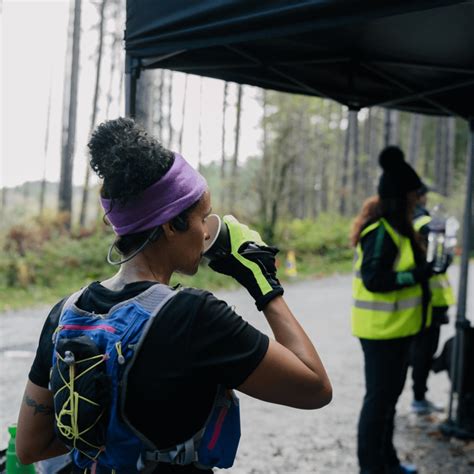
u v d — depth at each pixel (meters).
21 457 1.42
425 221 3.76
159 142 1.29
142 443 1.21
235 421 1.30
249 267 1.36
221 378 1.23
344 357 7.19
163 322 1.20
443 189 33.88
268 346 1.24
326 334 8.51
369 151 40.66
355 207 34.66
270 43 3.34
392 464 3.84
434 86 4.15
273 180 21.95
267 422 5.01
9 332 8.39
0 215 17.08
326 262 19.81
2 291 12.06
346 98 4.34
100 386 1.18
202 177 1.35
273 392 1.25
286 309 1.35
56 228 16.58
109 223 1.33
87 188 21.27
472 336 4.66
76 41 22.03
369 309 3.51
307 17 2.16
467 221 4.63
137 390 1.19
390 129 24.30
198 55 3.41
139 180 1.24
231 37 2.42
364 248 3.50
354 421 5.05
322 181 38.06
